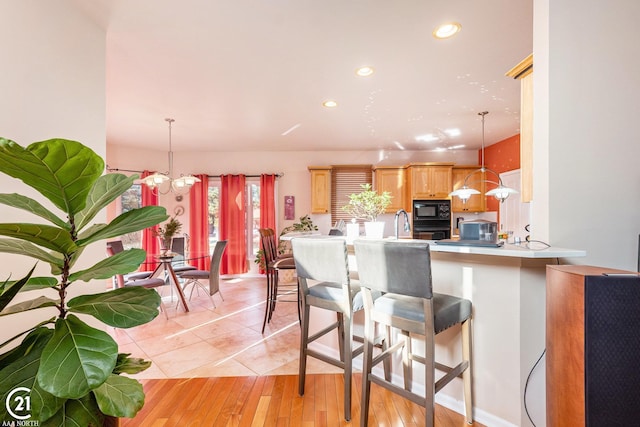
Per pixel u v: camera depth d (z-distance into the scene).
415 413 1.76
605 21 1.62
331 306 1.76
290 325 3.25
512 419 1.55
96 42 1.90
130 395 0.88
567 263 1.56
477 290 1.68
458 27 2.01
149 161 5.51
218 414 1.78
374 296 1.88
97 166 0.74
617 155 1.62
